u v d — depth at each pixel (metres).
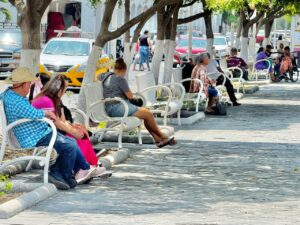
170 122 34.19
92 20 89.50
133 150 26.06
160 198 18.11
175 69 37.38
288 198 18.39
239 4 56.31
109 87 26.38
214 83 38.78
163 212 16.42
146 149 26.38
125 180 20.53
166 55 42.91
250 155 25.72
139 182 20.28
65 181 19.09
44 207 16.75
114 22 67.50
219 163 23.83
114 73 26.59
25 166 21.02
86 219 15.55
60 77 20.33
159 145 26.36
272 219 15.87
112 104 26.16
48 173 19.11
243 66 56.78
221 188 19.62
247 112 40.88
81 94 27.33
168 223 15.27
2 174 19.81
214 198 18.20
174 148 26.81
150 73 33.44
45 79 24.47
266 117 38.53
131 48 36.88
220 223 15.34
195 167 23.00
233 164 23.72
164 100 34.84
